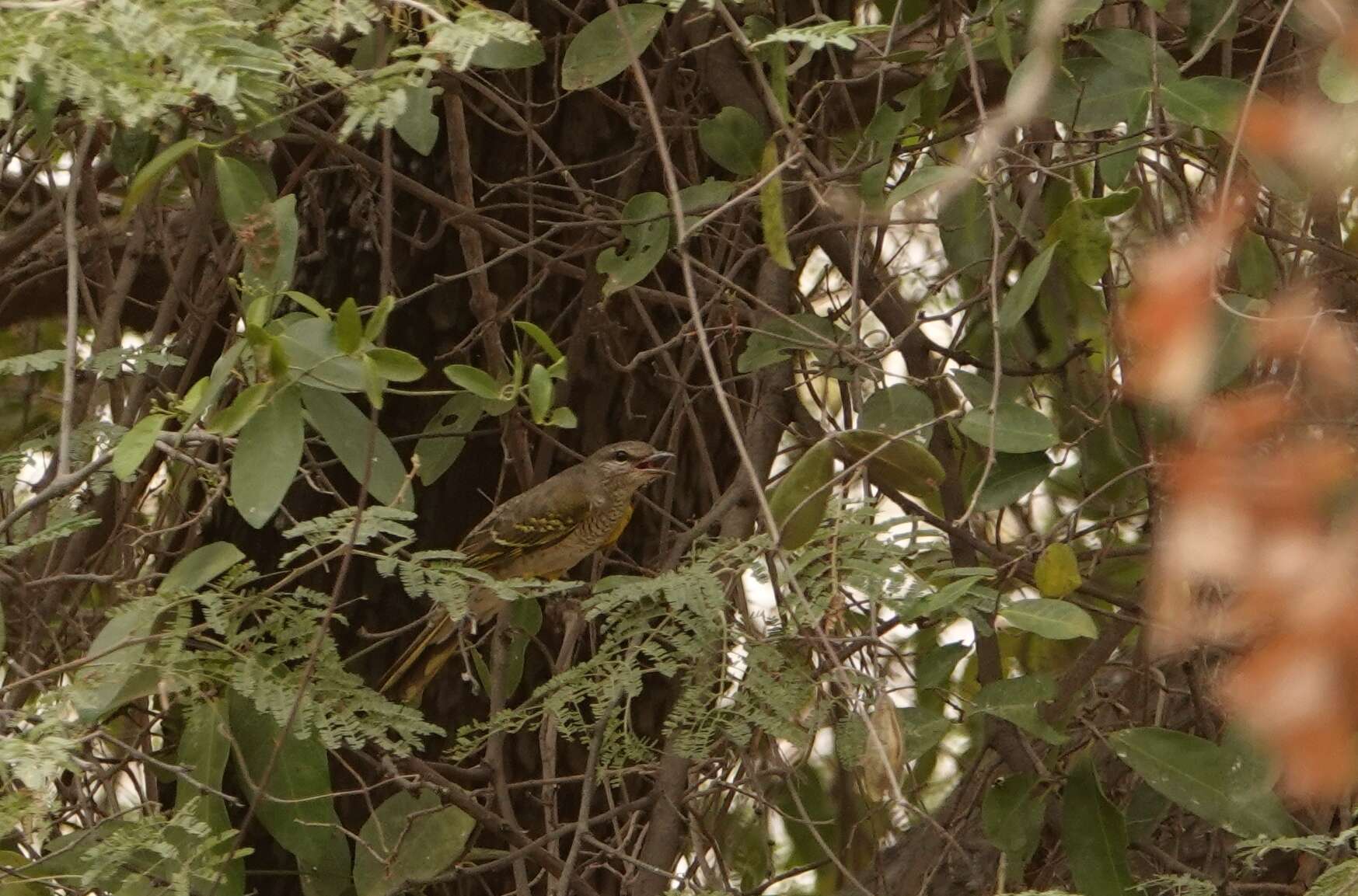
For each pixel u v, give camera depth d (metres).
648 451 9.96
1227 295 7.84
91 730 6.74
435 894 10.13
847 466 8.18
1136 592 9.64
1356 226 10.27
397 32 7.71
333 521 6.39
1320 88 7.61
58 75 5.50
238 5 6.34
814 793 10.84
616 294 10.51
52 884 6.50
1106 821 7.82
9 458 7.97
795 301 10.23
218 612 6.46
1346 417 7.64
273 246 6.81
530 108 10.13
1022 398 10.45
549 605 9.88
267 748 7.34
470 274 9.13
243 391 6.27
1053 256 8.09
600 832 10.46
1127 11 9.59
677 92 10.34
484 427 10.73
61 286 11.57
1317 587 4.41
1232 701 7.66
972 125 8.75
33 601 9.11
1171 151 8.74
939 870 9.55
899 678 10.57
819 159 9.89
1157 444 9.72
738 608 8.28
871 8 11.56
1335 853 7.91
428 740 10.34
